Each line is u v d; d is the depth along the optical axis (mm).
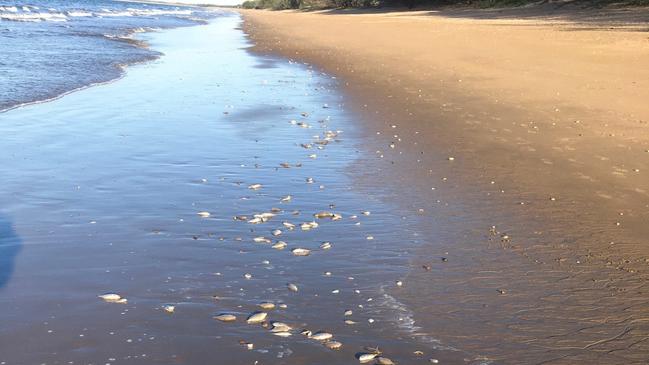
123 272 4871
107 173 7531
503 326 4184
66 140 9062
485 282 4863
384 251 5453
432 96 13461
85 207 6352
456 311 4383
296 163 8250
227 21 60438
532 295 4645
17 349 3738
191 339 3900
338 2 89438
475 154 8828
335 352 3805
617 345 3963
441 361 3742
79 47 24219
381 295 4605
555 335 4074
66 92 13133
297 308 4363
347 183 7457
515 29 32781
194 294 4531
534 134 9922
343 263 5172
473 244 5652
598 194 7113
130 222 5969
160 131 9844
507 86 14453
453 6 67250
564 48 21859
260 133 9922
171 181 7316
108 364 3607
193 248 5391
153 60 20859
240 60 21766
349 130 10297
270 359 3699
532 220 6293
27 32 30875
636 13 37750
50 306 4281
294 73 18078
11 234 5582
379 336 4016
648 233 5945
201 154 8539
